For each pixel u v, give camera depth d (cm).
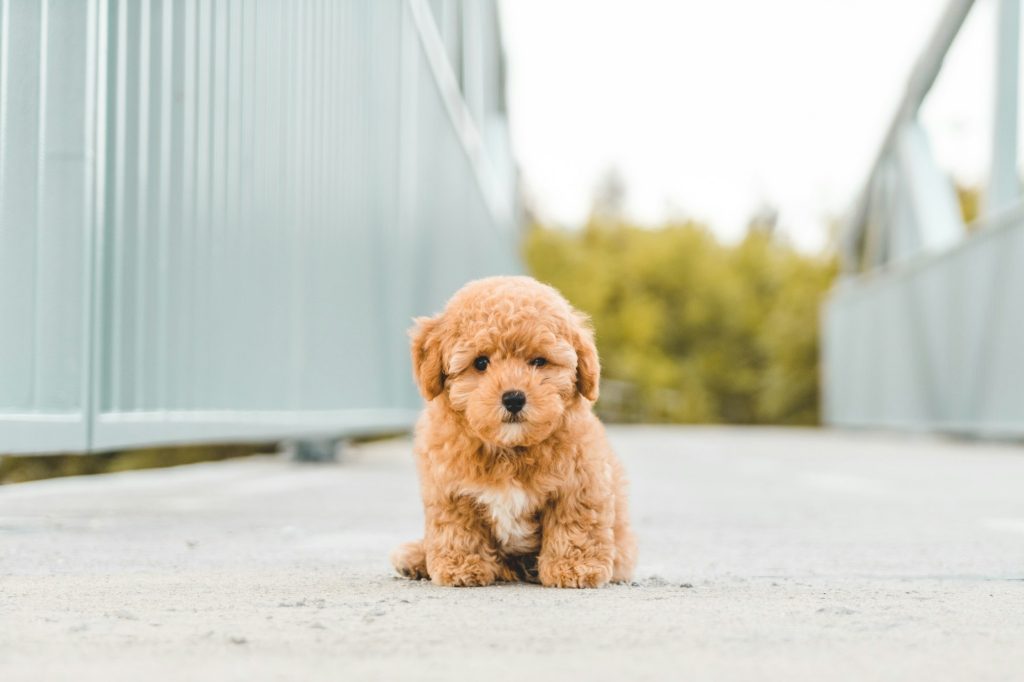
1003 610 111
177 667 91
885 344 689
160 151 164
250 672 90
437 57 383
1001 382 460
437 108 381
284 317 213
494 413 118
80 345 146
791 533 175
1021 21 461
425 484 126
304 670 90
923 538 169
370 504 206
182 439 170
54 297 146
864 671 91
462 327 124
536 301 126
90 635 99
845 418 819
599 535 123
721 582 127
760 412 1131
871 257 766
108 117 152
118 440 153
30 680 88
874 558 148
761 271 1205
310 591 118
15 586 120
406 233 331
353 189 266
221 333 185
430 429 125
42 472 269
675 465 389
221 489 237
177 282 170
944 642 99
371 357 288
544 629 101
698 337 1203
